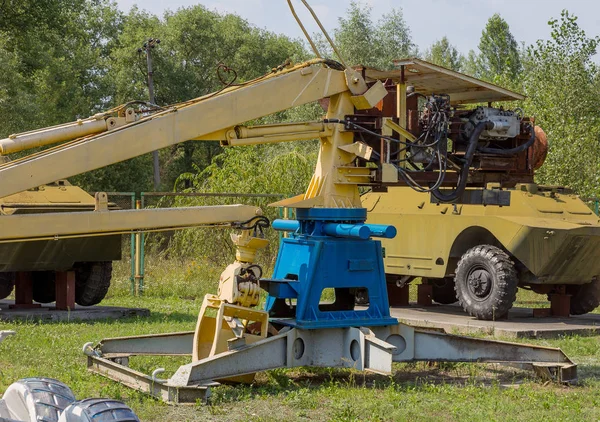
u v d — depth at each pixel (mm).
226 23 53781
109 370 7562
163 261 18875
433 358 8180
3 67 29109
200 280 17406
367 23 40750
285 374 8320
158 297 15773
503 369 8891
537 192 13227
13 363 8555
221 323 7289
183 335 8344
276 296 7785
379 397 7293
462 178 8789
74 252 12578
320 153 8391
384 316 8141
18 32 35969
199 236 19250
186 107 7391
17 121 28500
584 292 13852
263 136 7867
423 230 13656
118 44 53031
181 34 52031
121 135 7098
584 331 11656
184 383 6812
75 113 38125
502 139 9234
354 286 8047
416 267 13766
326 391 7371
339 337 7883
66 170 6883
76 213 6898
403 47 41344
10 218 6656
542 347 8234
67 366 8258
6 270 12234
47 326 11328
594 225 12547
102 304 14578
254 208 7586
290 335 7566
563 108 23875
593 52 24969
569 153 22000
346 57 39469
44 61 35625
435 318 12883
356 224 8125
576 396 7539
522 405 7094
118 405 2674
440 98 8406
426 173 8664
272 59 52312
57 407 2902
